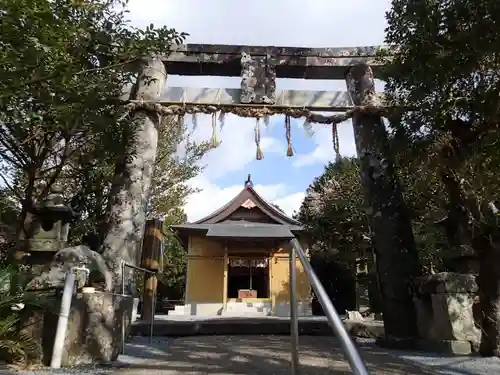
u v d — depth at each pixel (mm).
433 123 5590
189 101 8516
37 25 3502
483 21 4398
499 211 5805
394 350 6441
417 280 6957
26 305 4777
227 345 6660
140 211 7707
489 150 5090
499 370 4555
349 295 21703
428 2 4820
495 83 4875
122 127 6742
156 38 4793
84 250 5469
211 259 20094
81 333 4754
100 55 5125
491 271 5441
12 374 4082
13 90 3555
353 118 8680
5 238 9055
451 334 5922
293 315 3088
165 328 8461
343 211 17734
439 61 4859
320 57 9086
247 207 21000
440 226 7695
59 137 6992
